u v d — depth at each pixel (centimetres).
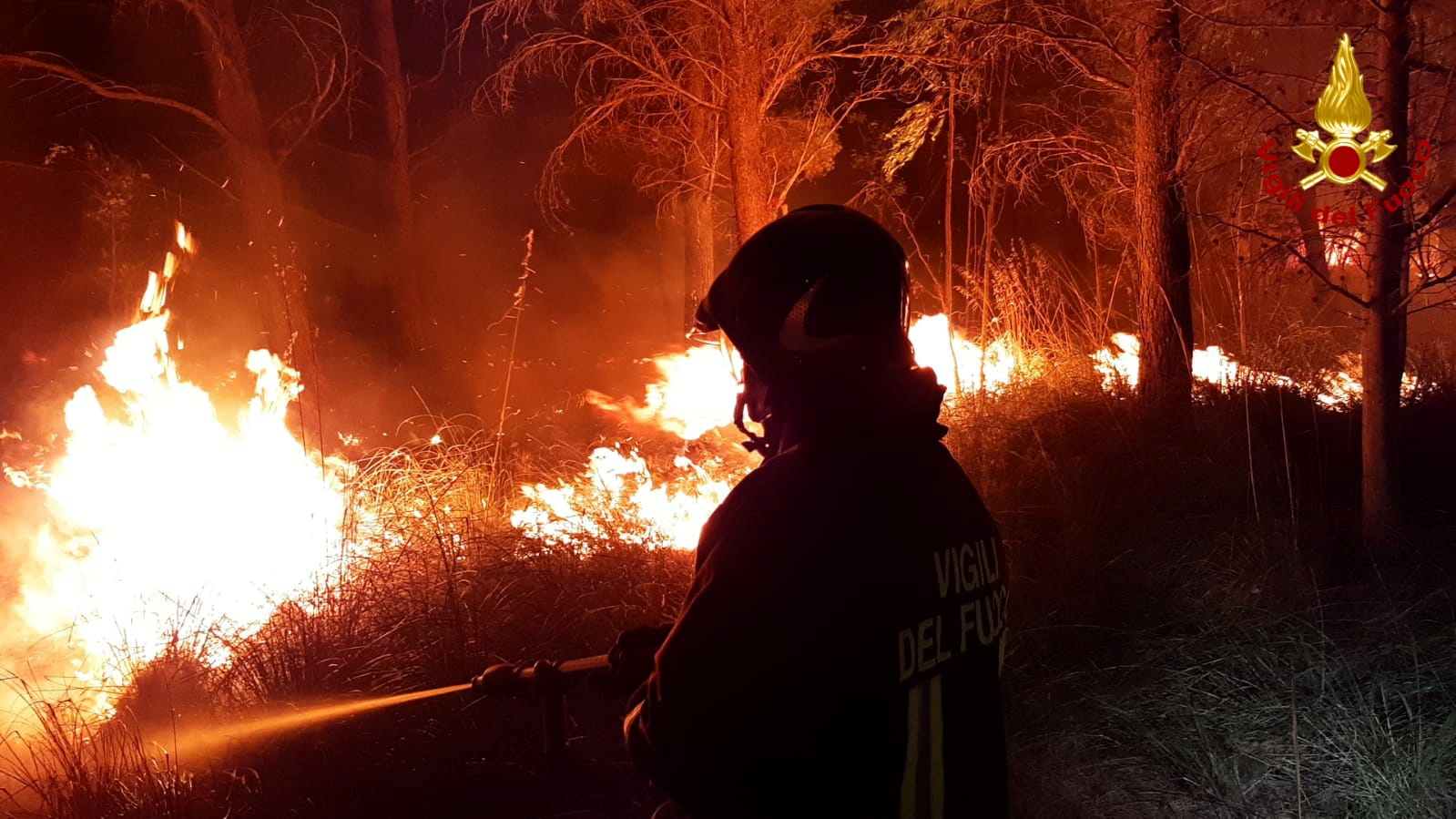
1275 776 367
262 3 1315
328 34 1374
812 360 155
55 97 1349
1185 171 618
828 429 155
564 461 808
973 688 162
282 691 411
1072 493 571
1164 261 698
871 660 147
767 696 145
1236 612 446
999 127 1048
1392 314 504
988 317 950
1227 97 590
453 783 375
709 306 169
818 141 1110
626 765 385
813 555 146
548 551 527
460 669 425
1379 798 346
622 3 998
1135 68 684
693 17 959
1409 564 483
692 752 147
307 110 1407
